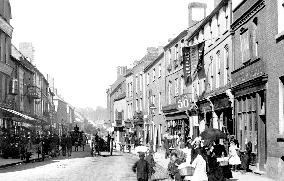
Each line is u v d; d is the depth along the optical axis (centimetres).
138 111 5731
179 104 3384
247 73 2022
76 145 4903
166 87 4359
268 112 1769
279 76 1642
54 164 2653
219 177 1327
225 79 2536
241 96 2136
